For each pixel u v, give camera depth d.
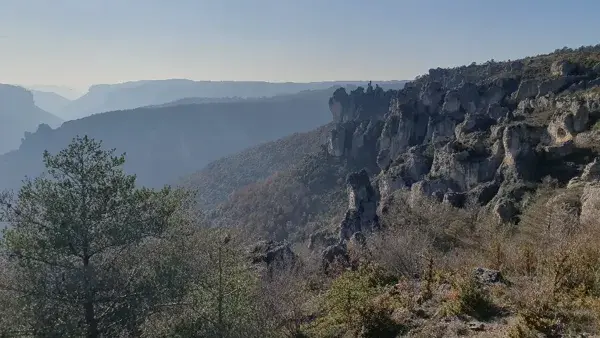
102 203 11.20
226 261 13.26
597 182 31.42
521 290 10.35
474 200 49.66
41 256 10.52
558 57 110.19
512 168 51.22
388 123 105.38
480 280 11.93
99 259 11.41
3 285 10.23
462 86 96.12
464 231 28.56
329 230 68.00
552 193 40.38
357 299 12.51
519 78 96.00
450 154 62.53
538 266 11.57
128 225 11.35
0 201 10.70
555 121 56.81
